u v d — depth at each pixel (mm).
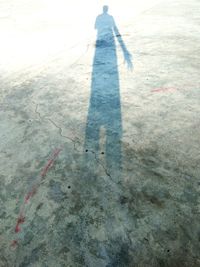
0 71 3568
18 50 4160
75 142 2152
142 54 3461
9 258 1441
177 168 1802
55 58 3719
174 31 4020
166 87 2697
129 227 1498
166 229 1463
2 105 2795
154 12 4977
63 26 4914
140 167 1851
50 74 3301
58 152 2080
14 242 1510
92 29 4578
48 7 6203
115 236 1468
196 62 3094
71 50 3895
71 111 2541
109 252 1405
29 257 1435
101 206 1631
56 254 1430
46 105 2691
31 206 1693
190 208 1548
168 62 3178
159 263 1331
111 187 1739
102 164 1916
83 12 5559
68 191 1755
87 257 1399
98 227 1521
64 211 1634
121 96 2662
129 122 2287
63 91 2893
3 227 1592
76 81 3053
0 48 4312
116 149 2025
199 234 1421
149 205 1597
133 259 1362
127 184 1743
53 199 1717
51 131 2316
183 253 1354
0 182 1888
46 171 1928
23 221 1611
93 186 1764
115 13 5227
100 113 2455
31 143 2213
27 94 2934
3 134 2361
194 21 4309
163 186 1696
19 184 1856
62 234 1516
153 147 1996
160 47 3578
